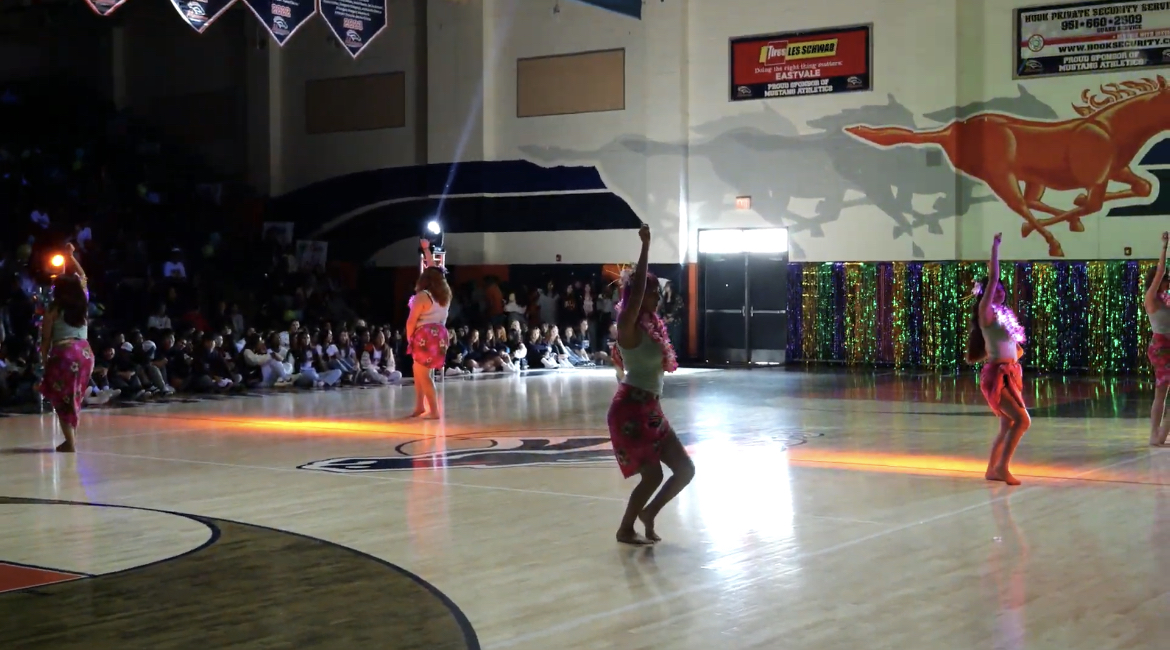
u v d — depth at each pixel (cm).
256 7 1622
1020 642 512
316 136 2667
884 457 1084
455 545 718
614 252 2433
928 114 2180
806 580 625
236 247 2400
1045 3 2086
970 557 676
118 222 2281
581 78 2450
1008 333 938
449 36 2530
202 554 696
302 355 1883
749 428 1312
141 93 2780
